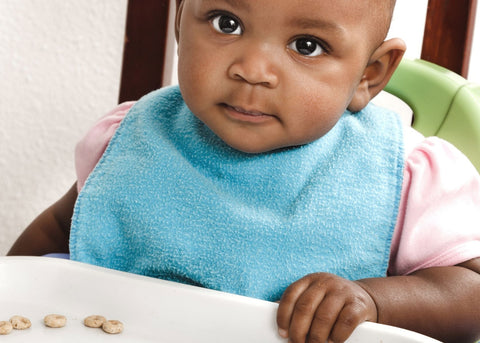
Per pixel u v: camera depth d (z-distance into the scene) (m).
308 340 0.54
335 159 0.72
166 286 0.57
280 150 0.71
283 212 0.70
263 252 0.68
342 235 0.69
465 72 1.02
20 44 1.04
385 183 0.72
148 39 1.05
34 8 1.03
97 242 0.71
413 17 1.09
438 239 0.69
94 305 0.58
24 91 1.05
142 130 0.76
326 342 0.54
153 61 1.05
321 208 0.70
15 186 1.07
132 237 0.71
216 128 0.60
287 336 0.54
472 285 0.65
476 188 0.73
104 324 0.55
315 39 0.57
